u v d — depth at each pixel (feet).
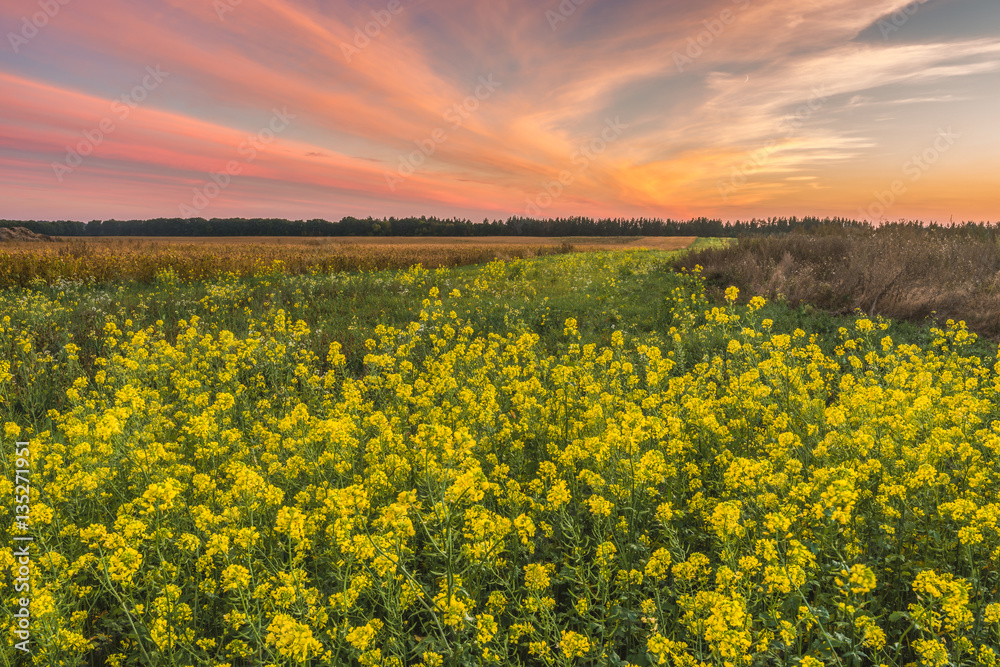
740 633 7.43
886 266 41.86
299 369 24.16
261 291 56.34
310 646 8.06
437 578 10.62
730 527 9.52
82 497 12.85
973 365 25.76
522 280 64.85
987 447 12.96
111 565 9.71
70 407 23.66
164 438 17.97
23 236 189.88
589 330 37.04
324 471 14.38
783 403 17.76
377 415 14.97
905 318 36.76
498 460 15.40
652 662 8.26
